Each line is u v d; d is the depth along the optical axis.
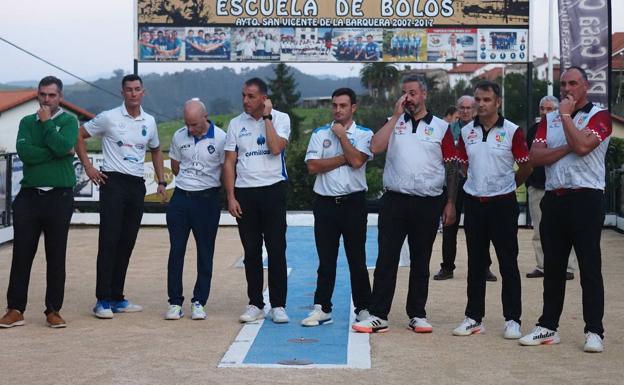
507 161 6.65
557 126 6.37
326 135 7.07
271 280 7.31
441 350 6.26
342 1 15.71
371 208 16.19
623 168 15.27
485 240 6.75
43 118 6.92
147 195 16.44
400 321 7.38
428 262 6.91
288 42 15.78
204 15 15.70
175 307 7.47
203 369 5.71
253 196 7.23
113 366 5.80
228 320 7.43
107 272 7.52
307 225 16.45
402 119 6.81
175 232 7.54
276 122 7.27
